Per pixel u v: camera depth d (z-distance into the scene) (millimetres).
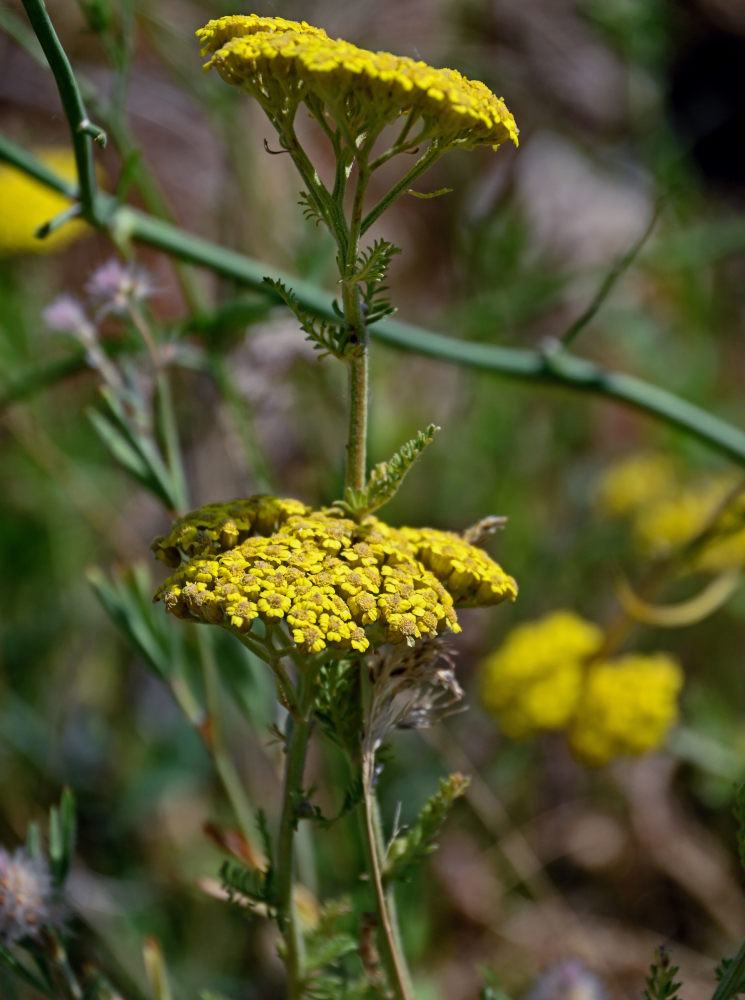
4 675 620
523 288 675
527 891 559
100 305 409
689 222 767
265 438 600
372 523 292
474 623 656
